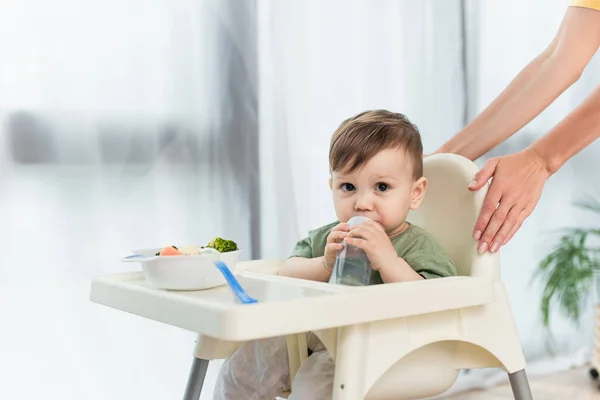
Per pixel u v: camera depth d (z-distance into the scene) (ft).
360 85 5.50
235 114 5.00
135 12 4.69
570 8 3.80
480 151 3.79
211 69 4.92
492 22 6.06
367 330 2.39
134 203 4.72
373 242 2.82
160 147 4.78
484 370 6.03
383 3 5.59
